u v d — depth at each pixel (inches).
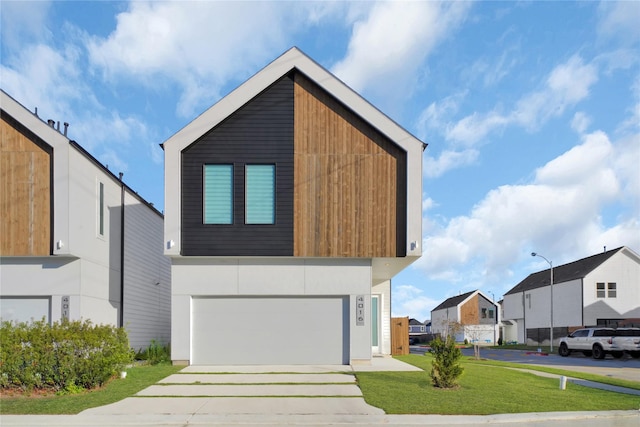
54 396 439.5
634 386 568.7
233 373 565.6
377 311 886.4
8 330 474.0
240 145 641.0
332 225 633.6
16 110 618.8
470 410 388.8
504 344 2139.5
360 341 633.6
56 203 613.9
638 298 1595.7
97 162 691.4
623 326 1542.8
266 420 363.6
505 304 2337.6
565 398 446.6
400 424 354.6
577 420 372.8
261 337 638.5
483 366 724.0
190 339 634.2
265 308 642.2
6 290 632.4
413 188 631.2
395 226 634.2
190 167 638.5
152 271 951.0
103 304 717.9
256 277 638.5
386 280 896.9
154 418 368.2
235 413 380.2
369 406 401.4
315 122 644.1
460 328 1350.9
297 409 392.2
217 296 642.2
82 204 653.9
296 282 639.1
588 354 1243.8
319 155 640.4
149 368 604.7
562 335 1731.1
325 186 637.3
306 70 644.1
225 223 632.4
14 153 620.7
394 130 639.1
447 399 424.8
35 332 461.7
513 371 658.2
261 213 635.5
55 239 609.9
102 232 718.5
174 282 637.3
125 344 517.0
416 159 634.8
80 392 454.0
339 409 391.5
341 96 642.2
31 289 634.2
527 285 2121.1
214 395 443.8
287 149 641.0
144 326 901.2
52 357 450.9
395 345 916.6
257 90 642.2
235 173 637.9
